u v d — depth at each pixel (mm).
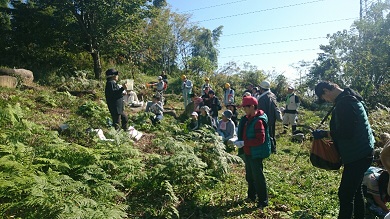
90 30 19953
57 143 5367
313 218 4352
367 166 3643
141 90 16766
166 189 4355
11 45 20062
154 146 7176
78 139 6773
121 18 20141
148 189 4859
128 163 5094
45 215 3291
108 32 20828
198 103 10805
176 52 35844
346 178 3686
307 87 26234
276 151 8398
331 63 26203
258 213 4492
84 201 3535
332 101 3861
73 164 4840
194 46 42375
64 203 3402
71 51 20656
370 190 4453
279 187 5566
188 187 5016
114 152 5473
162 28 32281
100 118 8797
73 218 3205
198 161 5059
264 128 4520
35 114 8602
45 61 20297
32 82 14953
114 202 4328
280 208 4660
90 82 15398
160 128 9297
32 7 20938
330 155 3939
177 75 28781
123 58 25391
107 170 5016
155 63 30188
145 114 9641
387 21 23609
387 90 19859
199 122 9289
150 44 27453
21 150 4609
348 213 3703
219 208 4637
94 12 19984
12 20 20766
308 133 10164
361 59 23250
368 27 24078
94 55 20406
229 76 26578
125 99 12953
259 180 4578
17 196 3613
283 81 25359
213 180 5598
